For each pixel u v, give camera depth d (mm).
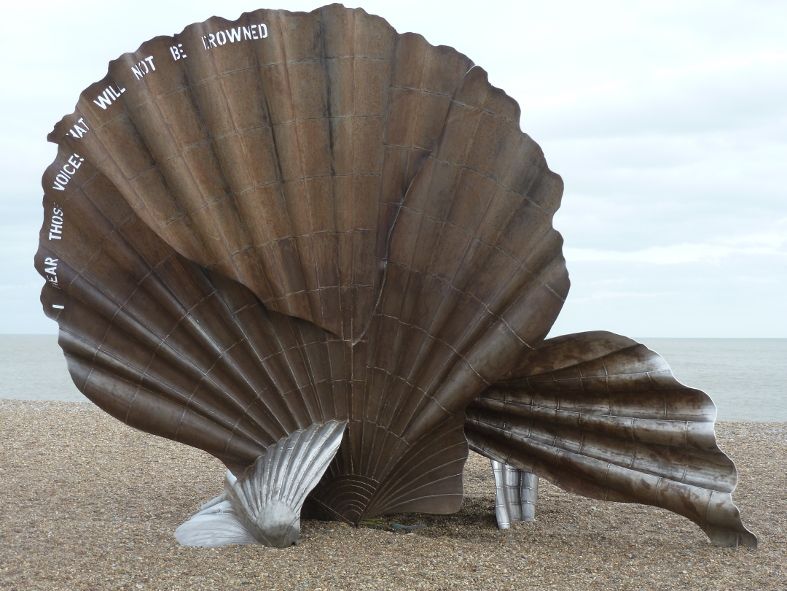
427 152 7832
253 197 7664
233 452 8039
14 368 56312
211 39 7648
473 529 8695
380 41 7746
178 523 8477
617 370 7980
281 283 7695
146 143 7660
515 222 7754
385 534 7988
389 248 7855
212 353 7906
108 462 12312
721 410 29422
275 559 7113
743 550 7977
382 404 7930
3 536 7820
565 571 7129
